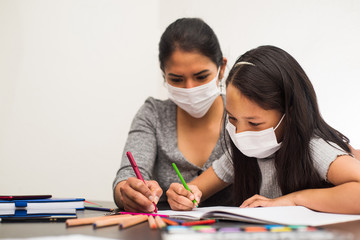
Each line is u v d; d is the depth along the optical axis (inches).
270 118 36.3
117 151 86.6
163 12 92.7
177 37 46.1
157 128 53.0
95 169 84.2
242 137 37.4
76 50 84.8
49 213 32.0
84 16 86.1
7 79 79.6
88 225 26.4
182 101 48.2
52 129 81.7
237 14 81.3
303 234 20.2
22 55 81.0
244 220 25.4
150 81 91.6
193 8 87.7
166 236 19.8
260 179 43.4
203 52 45.7
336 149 35.6
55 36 83.5
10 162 78.6
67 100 83.3
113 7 88.8
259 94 35.2
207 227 23.2
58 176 81.5
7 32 80.3
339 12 70.4
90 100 85.1
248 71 36.0
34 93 81.2
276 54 37.5
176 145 51.8
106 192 84.7
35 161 80.3
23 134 79.9
